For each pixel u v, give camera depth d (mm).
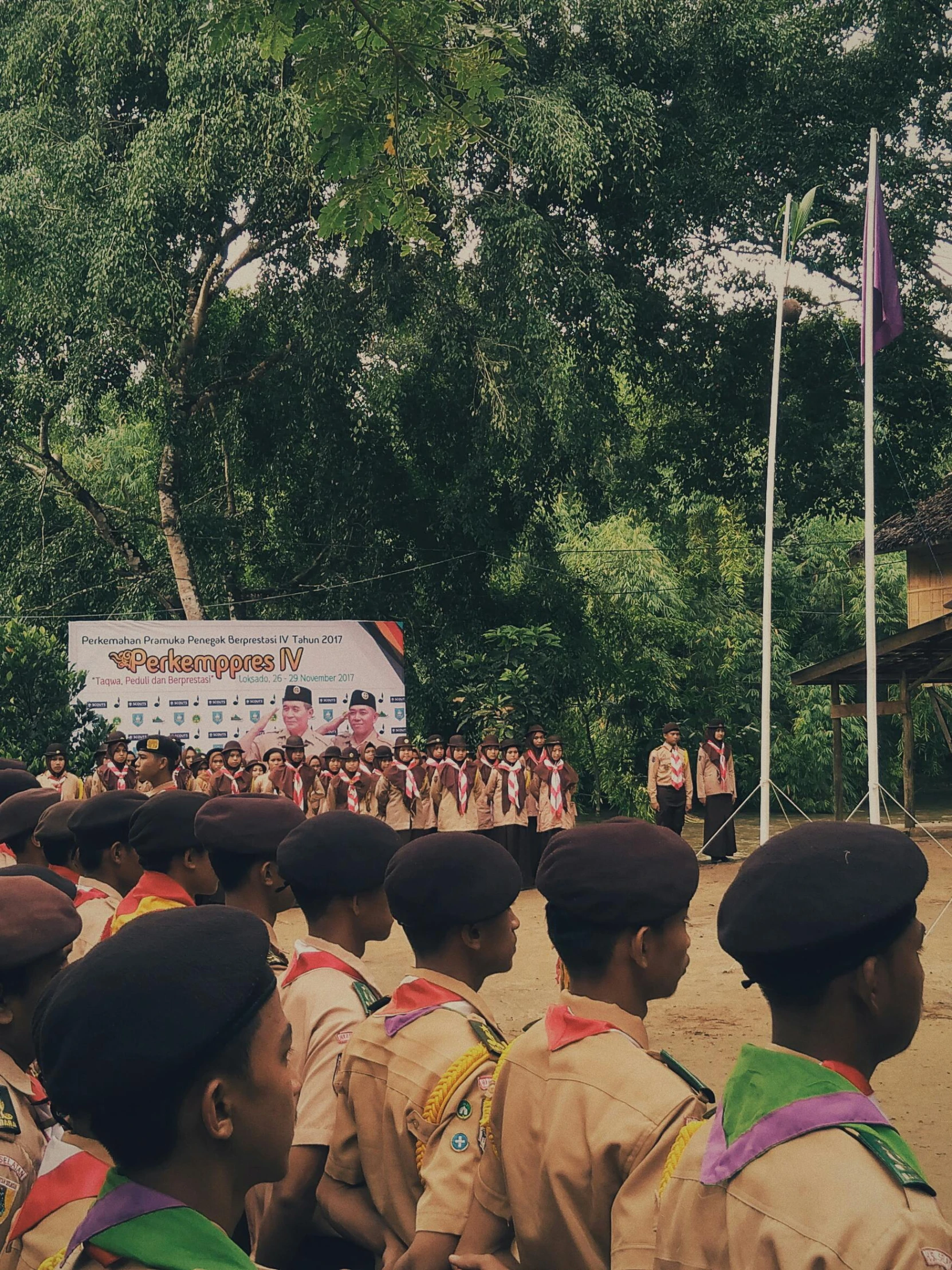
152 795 4074
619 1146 1998
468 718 22562
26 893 2500
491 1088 2391
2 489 24156
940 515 22250
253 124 18422
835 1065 1646
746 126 22219
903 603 29172
